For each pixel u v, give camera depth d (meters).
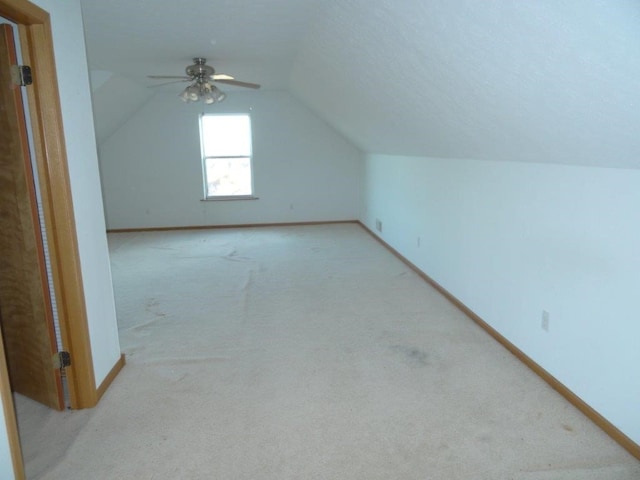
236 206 7.44
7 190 2.06
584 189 2.14
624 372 1.93
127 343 3.09
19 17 1.82
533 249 2.58
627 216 1.88
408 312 3.60
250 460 1.92
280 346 3.01
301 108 7.24
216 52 4.14
